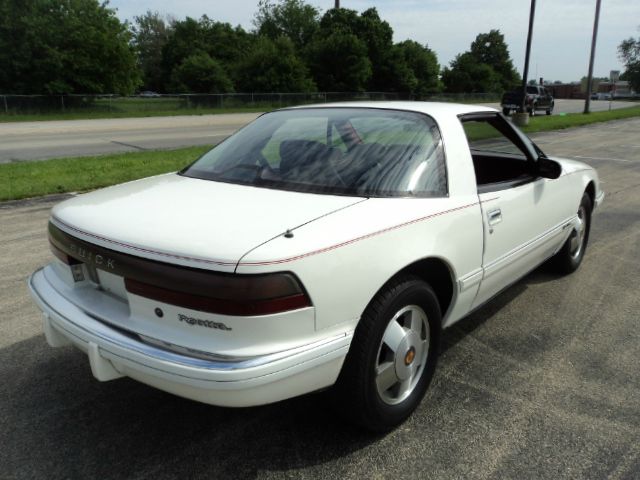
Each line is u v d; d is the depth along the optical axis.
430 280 2.92
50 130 21.77
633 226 6.68
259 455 2.50
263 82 48.44
